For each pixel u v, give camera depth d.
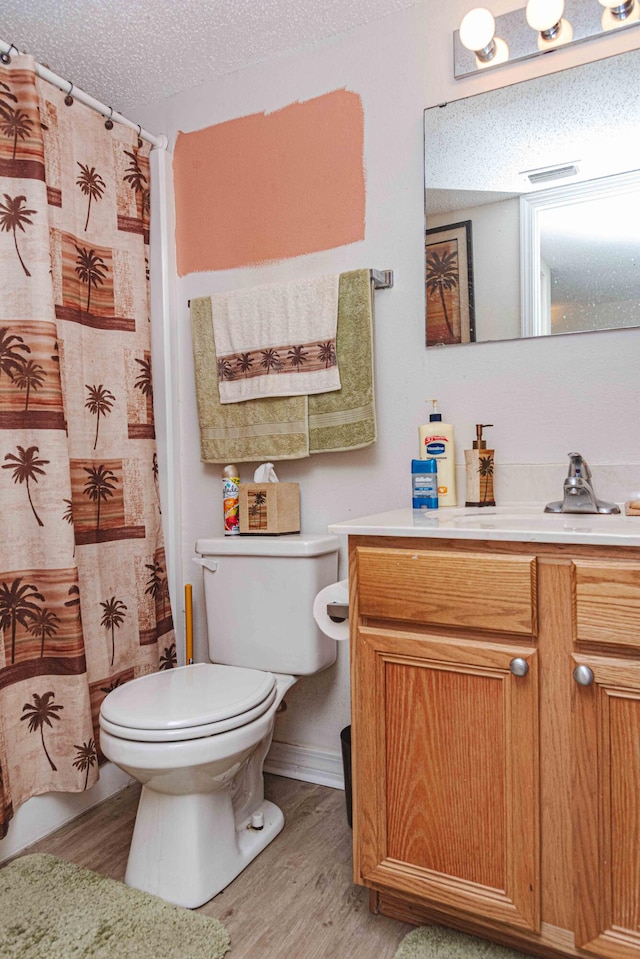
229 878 1.40
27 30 1.73
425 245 1.69
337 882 1.40
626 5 1.45
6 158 1.53
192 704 1.35
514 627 1.08
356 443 1.70
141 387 1.93
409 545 1.19
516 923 1.09
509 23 1.57
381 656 1.21
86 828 1.64
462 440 1.66
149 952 1.18
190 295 2.07
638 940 1.00
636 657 1.01
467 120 1.63
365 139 1.77
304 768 1.89
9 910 1.29
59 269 1.69
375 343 1.77
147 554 1.93
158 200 2.05
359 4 1.69
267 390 1.80
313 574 1.64
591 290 1.50
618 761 1.01
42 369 1.55
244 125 1.96
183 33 1.77
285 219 1.90
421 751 1.17
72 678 1.58
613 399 1.49
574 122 1.52
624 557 1.01
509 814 1.09
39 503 1.56
